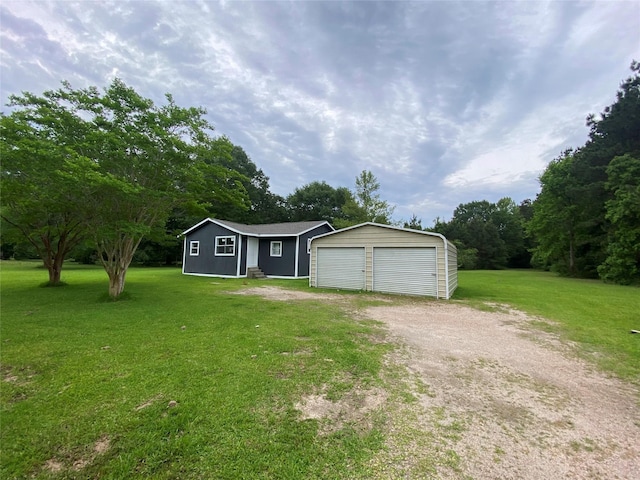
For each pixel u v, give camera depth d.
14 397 2.91
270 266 18.00
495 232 37.12
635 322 6.49
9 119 6.74
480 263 36.22
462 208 46.22
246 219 33.88
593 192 18.25
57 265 11.39
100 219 8.27
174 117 8.00
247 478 1.92
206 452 2.15
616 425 2.61
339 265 12.23
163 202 8.86
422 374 3.61
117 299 8.31
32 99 7.18
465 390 3.22
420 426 2.53
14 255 32.84
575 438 2.40
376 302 8.90
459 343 4.89
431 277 10.26
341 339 4.89
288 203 40.09
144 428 2.41
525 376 3.62
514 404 2.94
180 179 8.52
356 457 2.13
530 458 2.15
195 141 8.52
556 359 4.21
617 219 15.87
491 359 4.17
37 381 3.25
